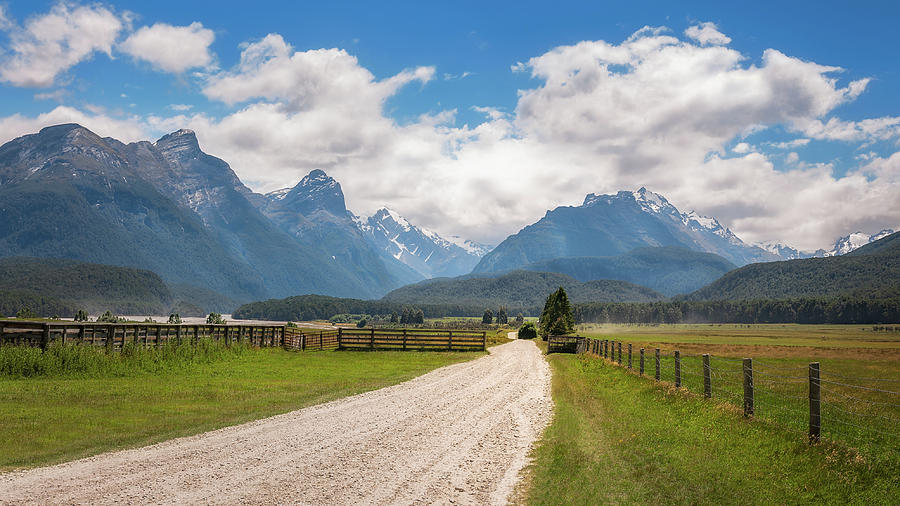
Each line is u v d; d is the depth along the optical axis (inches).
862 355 2583.7
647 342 4190.5
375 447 557.3
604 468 479.8
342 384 1106.1
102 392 905.5
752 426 599.2
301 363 1577.3
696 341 4498.0
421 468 481.4
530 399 919.7
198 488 414.3
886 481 437.4
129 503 379.9
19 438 582.6
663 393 851.4
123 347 1231.5
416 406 833.5
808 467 471.5
